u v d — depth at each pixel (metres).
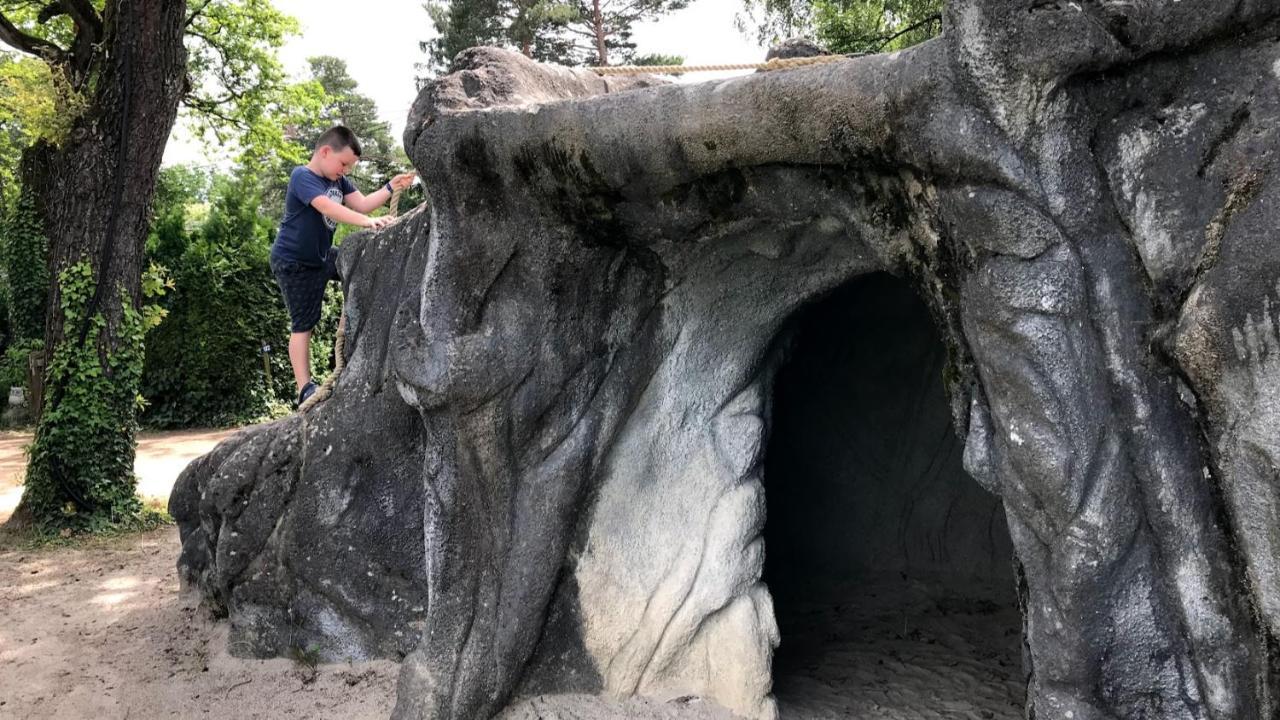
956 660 3.96
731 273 2.84
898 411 5.32
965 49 1.82
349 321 3.98
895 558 5.33
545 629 3.02
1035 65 1.75
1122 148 1.83
